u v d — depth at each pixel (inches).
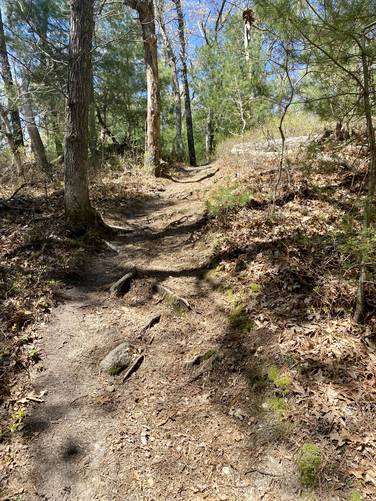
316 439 96.7
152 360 139.3
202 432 108.5
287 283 155.3
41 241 215.2
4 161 424.2
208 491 92.5
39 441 109.5
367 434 94.3
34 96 396.5
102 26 499.2
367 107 110.7
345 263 134.9
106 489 96.0
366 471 86.9
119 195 337.4
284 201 229.8
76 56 215.3
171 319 160.1
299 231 187.9
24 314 156.4
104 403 122.6
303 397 108.0
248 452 100.0
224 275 179.2
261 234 197.8
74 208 237.3
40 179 374.9
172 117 786.8
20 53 388.5
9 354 137.7
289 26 132.9
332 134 163.5
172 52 649.0
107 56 505.0
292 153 293.0
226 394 119.6
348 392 105.6
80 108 223.3
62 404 122.2
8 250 201.6
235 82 383.9
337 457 91.4
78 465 102.6
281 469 93.4
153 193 369.4
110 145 622.8
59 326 156.8
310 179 242.2
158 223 277.3
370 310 128.3
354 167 229.5
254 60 370.6
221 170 403.5
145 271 198.1
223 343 139.3
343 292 138.4
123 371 134.6
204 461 100.0
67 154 231.8
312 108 155.3
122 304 174.7
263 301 151.3
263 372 121.2
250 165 331.0
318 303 139.3
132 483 96.9
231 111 450.9
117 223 273.3
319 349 121.0
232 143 504.1
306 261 163.0
